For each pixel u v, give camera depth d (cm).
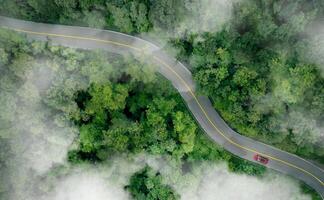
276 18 7500
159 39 8494
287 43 7506
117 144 8181
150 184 8444
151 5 7975
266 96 7706
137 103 8531
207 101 8781
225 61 8006
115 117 8369
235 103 8044
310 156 8569
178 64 8775
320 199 8744
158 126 8288
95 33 8875
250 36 7781
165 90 8550
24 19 8894
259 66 7756
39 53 8425
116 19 8244
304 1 7200
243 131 8425
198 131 8819
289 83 7344
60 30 8912
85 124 8381
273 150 8762
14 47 8181
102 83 8156
